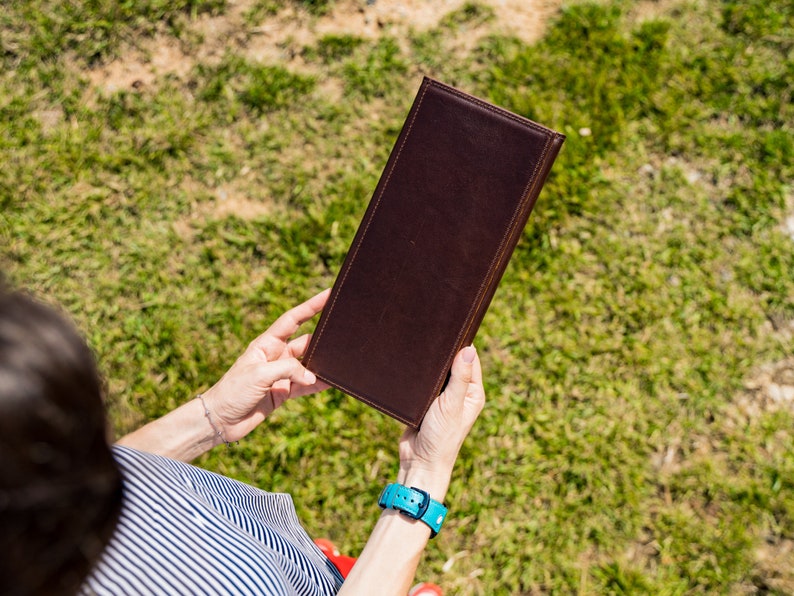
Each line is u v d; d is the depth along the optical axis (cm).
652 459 287
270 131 331
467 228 159
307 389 186
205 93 335
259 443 288
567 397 295
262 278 315
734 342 297
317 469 288
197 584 100
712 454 286
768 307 301
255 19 345
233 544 108
